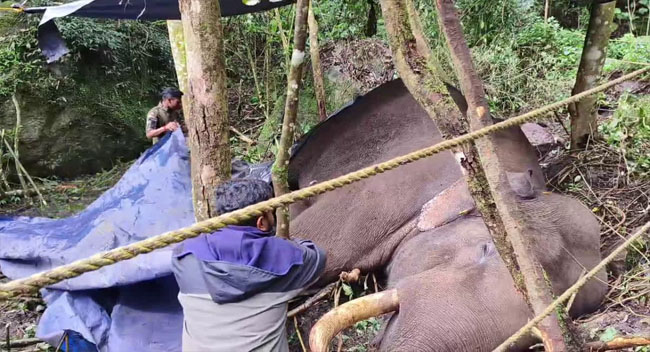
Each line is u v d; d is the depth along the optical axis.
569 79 8.66
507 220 2.55
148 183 5.10
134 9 5.56
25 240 4.87
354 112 5.93
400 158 1.60
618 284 4.10
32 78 8.87
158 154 5.32
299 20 3.50
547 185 5.68
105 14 5.70
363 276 4.94
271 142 8.06
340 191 5.15
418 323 3.44
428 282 3.64
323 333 3.33
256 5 6.33
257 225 2.69
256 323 2.60
